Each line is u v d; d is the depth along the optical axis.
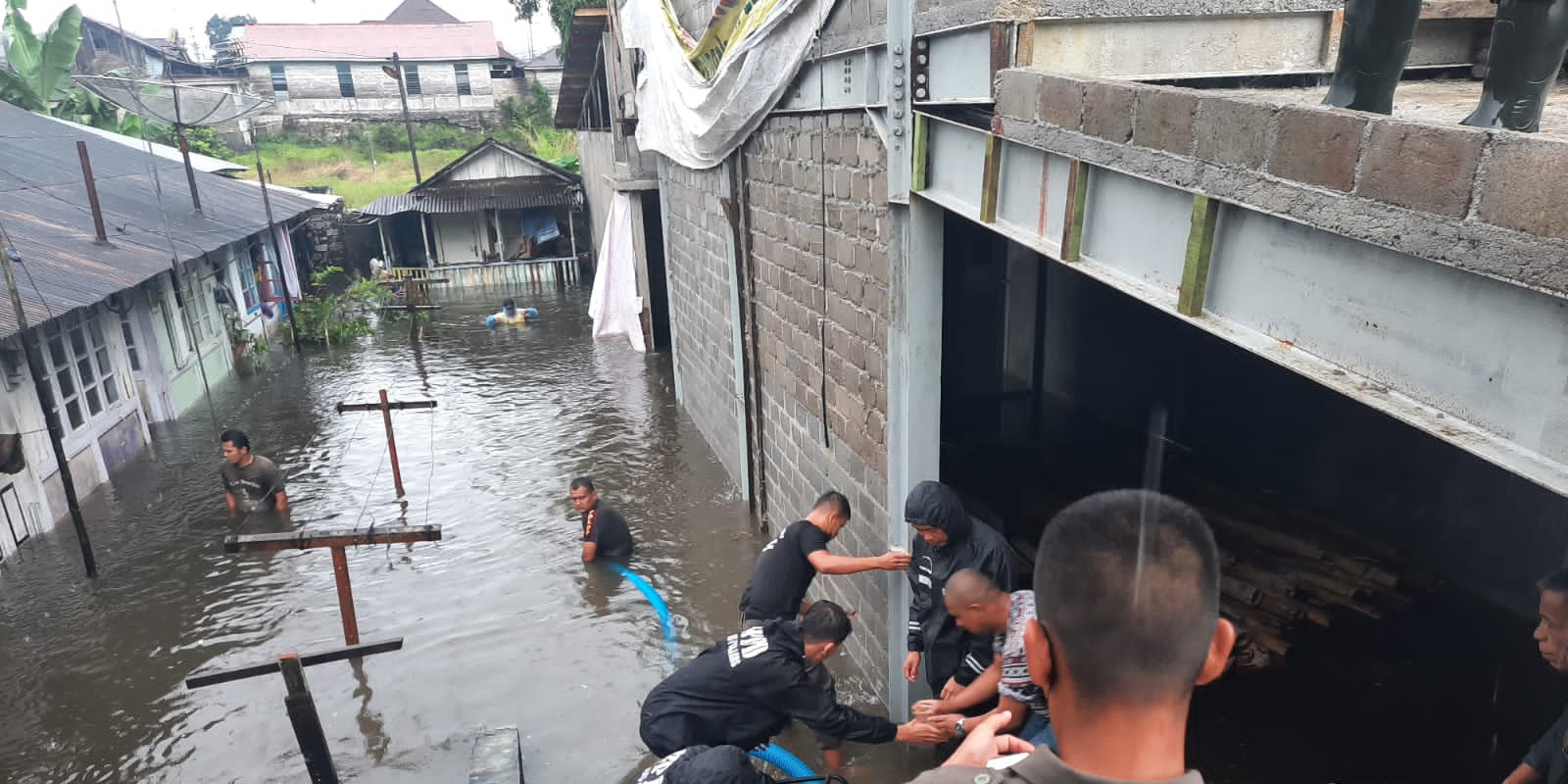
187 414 12.34
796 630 4.42
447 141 37.41
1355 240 1.72
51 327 9.19
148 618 6.91
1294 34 3.17
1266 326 2.04
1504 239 1.35
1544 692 5.04
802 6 5.12
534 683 5.84
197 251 12.48
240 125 34.16
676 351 11.73
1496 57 1.85
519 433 10.93
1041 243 2.95
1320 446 7.10
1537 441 1.42
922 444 4.53
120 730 5.60
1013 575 4.21
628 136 14.33
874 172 4.54
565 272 22.06
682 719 4.38
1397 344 1.68
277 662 4.40
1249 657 4.98
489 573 7.34
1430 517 6.27
